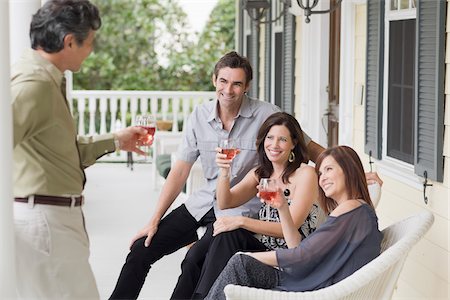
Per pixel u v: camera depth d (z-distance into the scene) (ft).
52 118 13.91
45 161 14.03
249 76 16.98
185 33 67.41
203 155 17.56
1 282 12.84
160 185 40.52
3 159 12.75
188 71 67.62
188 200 17.63
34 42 14.05
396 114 21.26
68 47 14.06
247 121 17.25
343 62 25.26
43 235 14.02
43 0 21.68
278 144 16.31
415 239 14.38
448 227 17.76
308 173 16.24
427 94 18.17
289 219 15.24
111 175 44.34
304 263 14.78
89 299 14.60
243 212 16.99
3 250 12.83
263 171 16.70
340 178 15.10
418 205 19.38
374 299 14.37
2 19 12.60
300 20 30.30
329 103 29.04
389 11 21.57
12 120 13.02
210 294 15.01
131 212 34.06
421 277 19.25
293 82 31.17
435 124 17.81
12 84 13.70
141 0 66.80
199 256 16.85
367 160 23.65
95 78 66.59
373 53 22.38
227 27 67.67
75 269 14.40
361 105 24.34
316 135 29.22
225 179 16.40
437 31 17.60
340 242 14.73
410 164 20.43
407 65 20.43
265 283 15.03
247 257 14.93
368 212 14.87
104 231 30.48
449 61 17.42
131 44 66.90
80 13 13.97
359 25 24.50
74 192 14.39
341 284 13.64
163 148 38.52
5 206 12.80
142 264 17.26
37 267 14.10
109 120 60.95
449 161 17.61
